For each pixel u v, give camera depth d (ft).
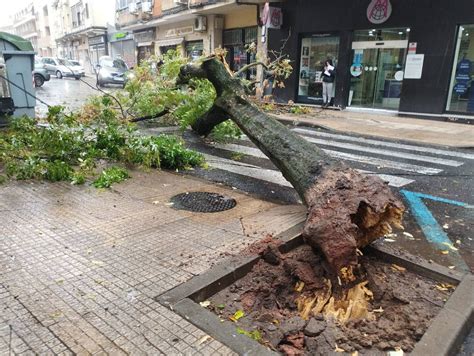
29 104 29.04
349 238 9.89
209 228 13.35
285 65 40.24
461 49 41.47
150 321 8.34
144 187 18.22
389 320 9.27
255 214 15.01
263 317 9.20
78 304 8.84
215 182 20.16
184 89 36.01
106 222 13.67
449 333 8.32
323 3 51.16
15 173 19.01
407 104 45.62
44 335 7.84
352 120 43.04
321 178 12.60
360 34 49.16
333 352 8.02
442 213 16.65
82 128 23.67
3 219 13.66
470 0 39.24
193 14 72.49
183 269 10.46
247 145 29.55
